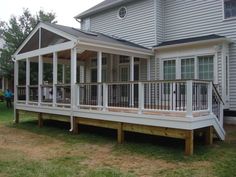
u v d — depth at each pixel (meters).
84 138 8.74
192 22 12.14
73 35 9.58
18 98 12.98
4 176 5.02
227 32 10.96
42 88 11.40
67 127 11.08
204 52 10.91
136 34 13.84
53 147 7.57
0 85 28.47
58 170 5.38
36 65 21.81
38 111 11.38
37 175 5.07
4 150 7.21
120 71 14.05
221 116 7.99
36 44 11.70
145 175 5.14
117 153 6.81
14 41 21.83
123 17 14.51
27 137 9.16
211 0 11.50
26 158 6.33
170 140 8.11
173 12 12.88
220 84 10.45
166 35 13.12
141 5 13.64
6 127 11.51
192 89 6.62
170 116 6.72
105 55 14.68
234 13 10.89
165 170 5.42
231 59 10.80
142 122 7.35
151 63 12.88
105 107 8.56
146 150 7.01
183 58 11.63
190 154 6.42
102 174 5.15
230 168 5.47
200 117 6.71
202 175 5.08
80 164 5.85
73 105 9.64
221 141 7.83
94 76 15.19
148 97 8.98
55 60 10.56
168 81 6.93
